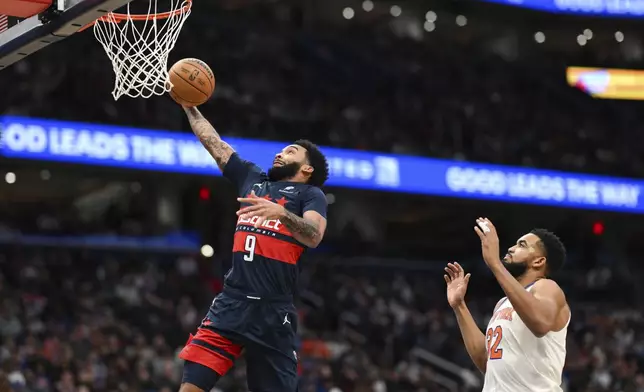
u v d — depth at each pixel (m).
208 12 20.41
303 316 17.86
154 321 15.77
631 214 21.62
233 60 20.44
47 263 17.03
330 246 22.30
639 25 24.55
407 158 19.42
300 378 14.81
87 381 12.88
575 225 24.53
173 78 5.16
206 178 16.91
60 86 16.80
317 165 4.87
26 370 12.70
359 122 20.39
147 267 17.56
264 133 18.50
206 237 19.94
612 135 24.20
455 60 23.59
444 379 17.03
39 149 15.25
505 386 5.05
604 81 26.16
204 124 5.19
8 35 5.75
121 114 16.86
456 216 25.05
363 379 15.36
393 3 23.25
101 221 21.73
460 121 22.12
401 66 22.92
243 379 14.30
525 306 4.76
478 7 23.27
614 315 21.17
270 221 4.66
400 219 25.31
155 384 13.40
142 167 16.27
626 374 17.38
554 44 26.50
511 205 20.34
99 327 14.72
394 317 18.55
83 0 5.12
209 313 4.71
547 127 23.41
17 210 21.58
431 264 22.12
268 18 22.89
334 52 22.94
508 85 23.98
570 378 17.22
